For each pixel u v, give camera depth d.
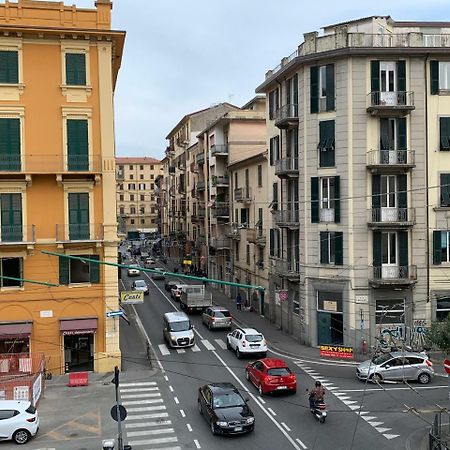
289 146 38.03
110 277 30.48
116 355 30.42
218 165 59.25
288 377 25.61
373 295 33.56
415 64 33.66
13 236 29.45
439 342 20.28
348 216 33.47
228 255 57.47
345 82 33.38
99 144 30.56
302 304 35.91
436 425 18.73
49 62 30.02
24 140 29.67
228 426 20.59
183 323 36.25
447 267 34.16
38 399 25.16
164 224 107.00
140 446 20.00
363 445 19.66
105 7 30.20
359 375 27.94
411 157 33.59
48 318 29.89
